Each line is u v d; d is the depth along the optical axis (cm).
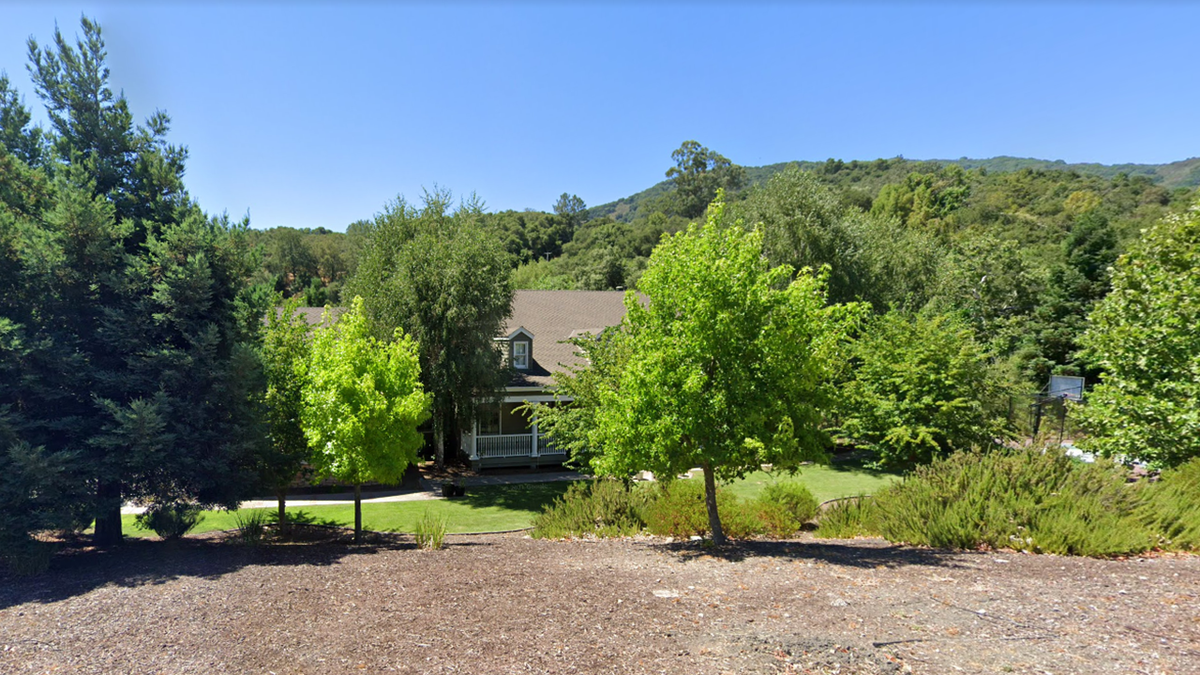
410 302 1970
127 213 1152
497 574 823
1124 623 561
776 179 3061
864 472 2161
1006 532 962
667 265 1012
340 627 616
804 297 963
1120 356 1323
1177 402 1195
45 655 570
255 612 675
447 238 2122
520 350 2442
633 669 489
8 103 1116
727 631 567
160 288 1029
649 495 1373
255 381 1120
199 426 1059
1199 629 543
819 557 895
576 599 688
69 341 1009
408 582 787
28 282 979
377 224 2217
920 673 468
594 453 1583
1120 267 1454
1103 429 1367
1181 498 1007
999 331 3603
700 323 952
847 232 2917
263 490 1186
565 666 499
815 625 575
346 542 1192
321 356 1198
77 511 966
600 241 8281
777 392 991
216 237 1121
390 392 1204
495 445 2280
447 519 1559
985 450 1961
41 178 1068
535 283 5744
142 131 1205
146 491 1096
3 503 884
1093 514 960
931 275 4031
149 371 1057
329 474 1280
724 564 864
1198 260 1258
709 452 964
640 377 973
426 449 2456
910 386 2052
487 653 532
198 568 902
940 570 784
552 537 1251
